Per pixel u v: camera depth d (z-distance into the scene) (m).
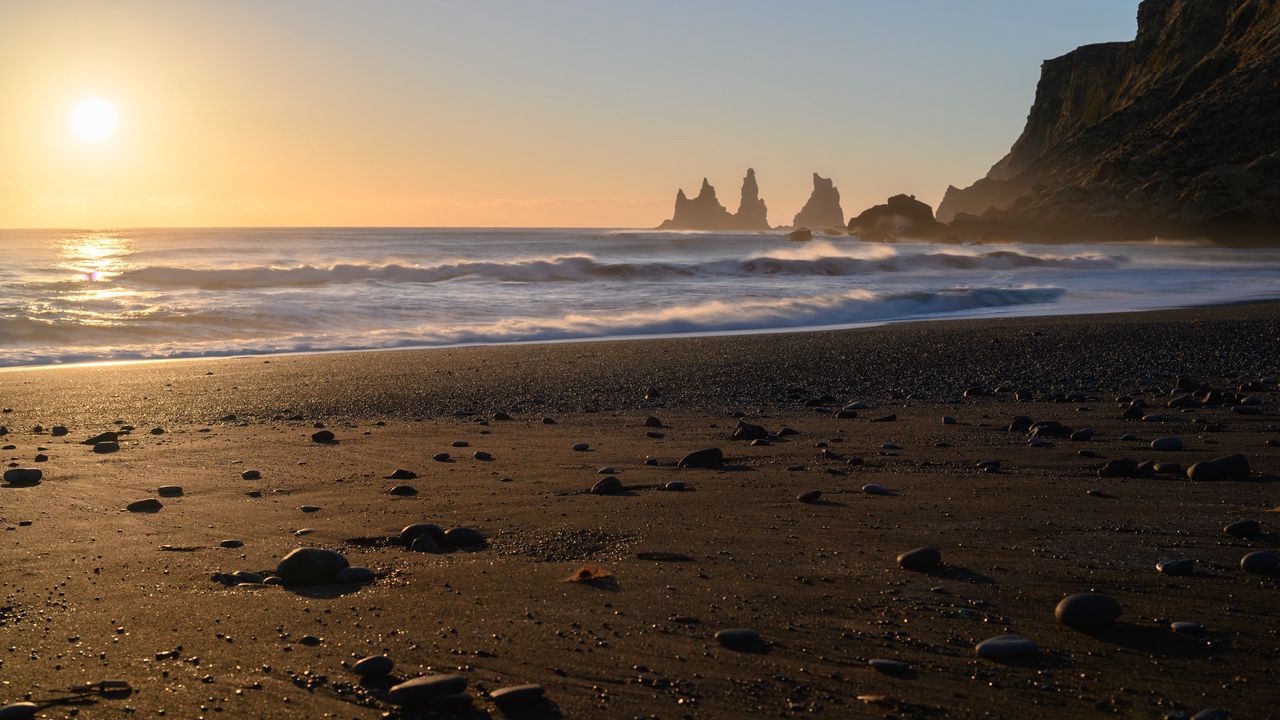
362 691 3.54
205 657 3.88
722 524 5.99
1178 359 15.67
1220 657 3.77
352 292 29.58
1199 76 106.56
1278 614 4.22
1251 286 34.38
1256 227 78.12
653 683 3.60
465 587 4.79
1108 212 89.62
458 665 3.78
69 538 5.86
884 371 14.83
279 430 10.22
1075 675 3.63
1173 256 58.62
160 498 6.99
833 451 8.48
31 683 3.63
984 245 86.44
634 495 6.88
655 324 23.50
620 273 37.81
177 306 23.91
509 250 66.81
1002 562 5.07
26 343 19.12
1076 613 4.13
